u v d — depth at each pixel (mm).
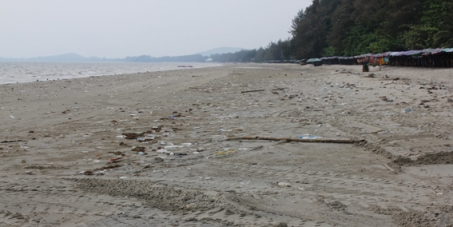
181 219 4316
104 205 4789
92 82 30953
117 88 24859
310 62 80688
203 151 7957
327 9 95375
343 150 7879
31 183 5703
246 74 42594
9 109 14953
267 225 4121
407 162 6777
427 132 8969
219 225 4141
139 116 13062
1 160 7262
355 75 33531
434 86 20562
